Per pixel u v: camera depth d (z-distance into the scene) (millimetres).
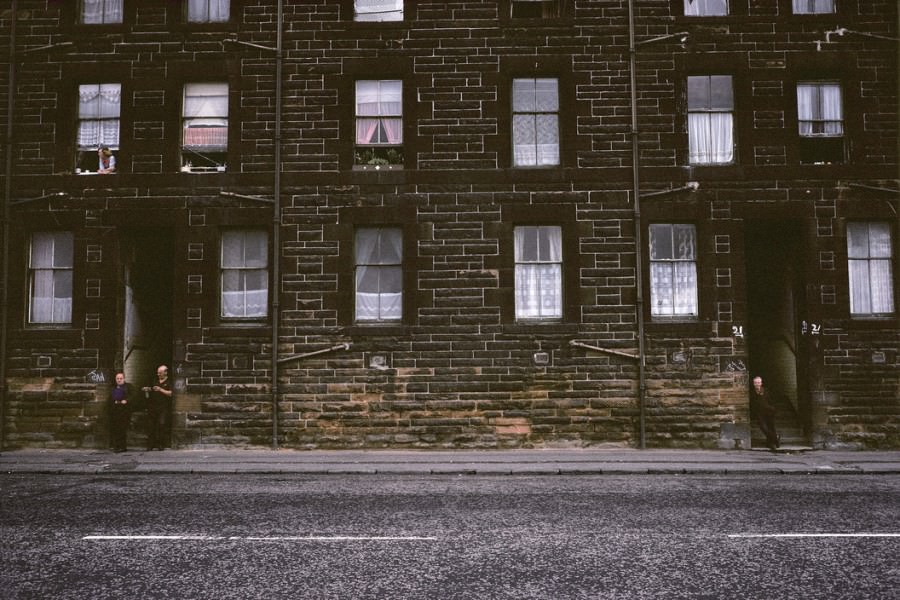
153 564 6391
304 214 16250
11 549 6953
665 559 6484
